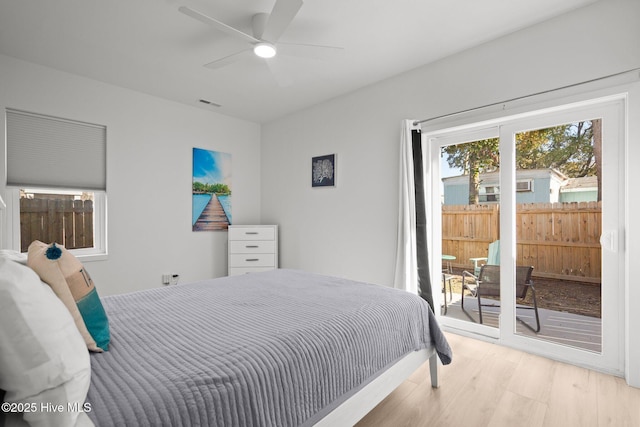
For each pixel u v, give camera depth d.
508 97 2.48
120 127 3.41
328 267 3.83
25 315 0.78
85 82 3.17
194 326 1.41
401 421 1.68
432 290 3.10
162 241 3.75
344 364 1.35
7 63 2.74
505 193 2.65
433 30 2.41
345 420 1.36
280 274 2.61
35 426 0.74
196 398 0.92
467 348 2.61
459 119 2.74
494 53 2.54
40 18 2.21
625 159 2.09
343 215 3.67
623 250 2.14
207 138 4.16
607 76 2.06
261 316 1.54
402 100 3.13
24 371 0.75
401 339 1.70
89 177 3.23
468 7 2.14
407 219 2.96
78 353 0.86
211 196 4.20
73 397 0.78
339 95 3.68
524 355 2.48
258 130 4.75
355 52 2.72
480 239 2.83
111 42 2.54
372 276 3.40
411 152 2.98
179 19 2.24
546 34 2.30
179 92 3.56
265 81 3.28
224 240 4.36
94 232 3.35
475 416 1.72
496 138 2.73
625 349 2.09
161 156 3.73
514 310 2.62
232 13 2.19
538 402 1.85
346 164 3.63
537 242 2.52
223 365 1.06
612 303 2.18
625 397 1.89
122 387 0.92
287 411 1.12
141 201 3.57
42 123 2.96
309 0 2.05
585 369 2.25
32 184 2.90
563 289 2.40
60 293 1.05
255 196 4.71
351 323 1.48
